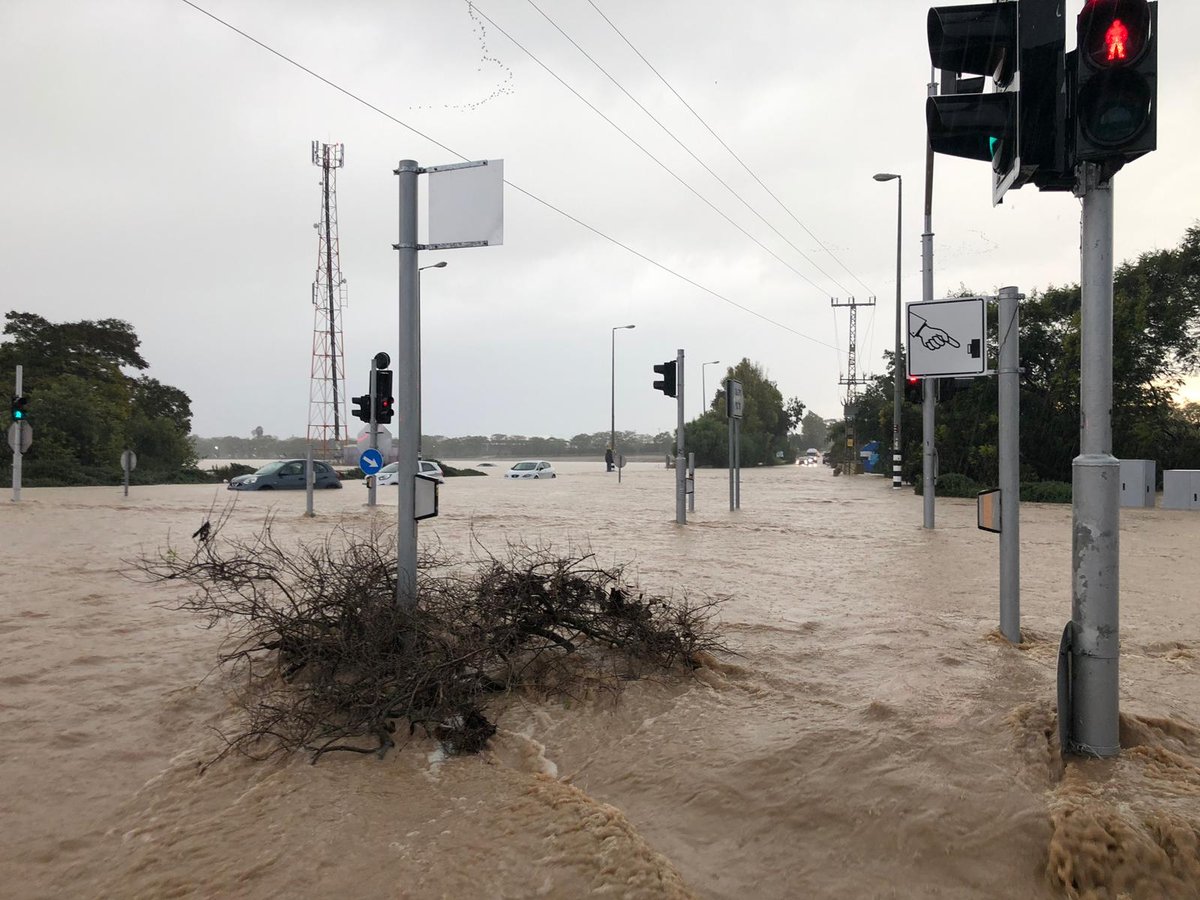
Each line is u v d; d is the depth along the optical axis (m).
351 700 4.65
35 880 3.24
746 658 6.07
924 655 6.17
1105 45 3.91
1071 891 3.12
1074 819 3.32
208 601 8.06
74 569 10.63
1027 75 4.16
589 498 27.28
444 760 4.23
